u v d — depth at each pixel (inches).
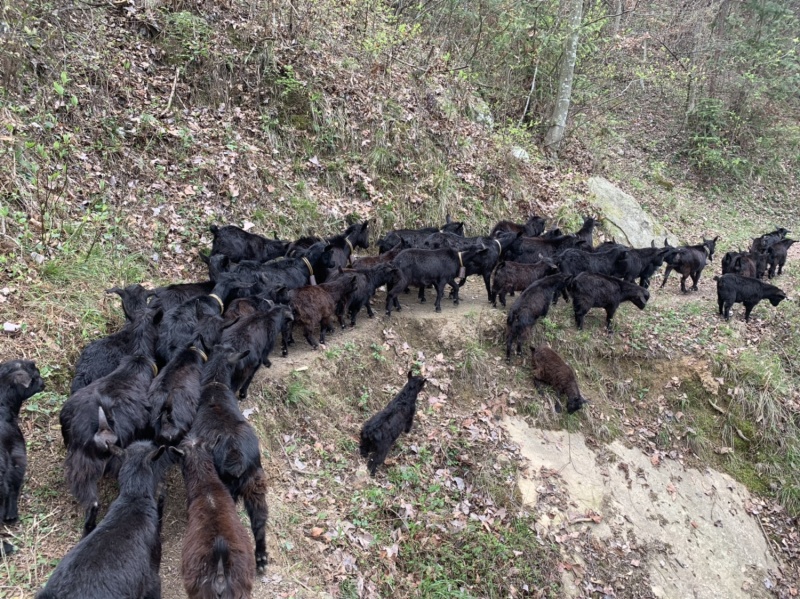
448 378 183.5
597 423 191.8
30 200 161.6
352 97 252.8
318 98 240.2
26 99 182.2
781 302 269.1
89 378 125.5
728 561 175.9
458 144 273.1
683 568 168.1
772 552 185.3
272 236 205.3
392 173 246.5
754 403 210.5
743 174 418.0
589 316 223.3
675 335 226.7
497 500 158.2
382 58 278.8
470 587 137.7
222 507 97.9
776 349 238.8
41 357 133.3
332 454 147.8
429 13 345.7
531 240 230.4
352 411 163.0
